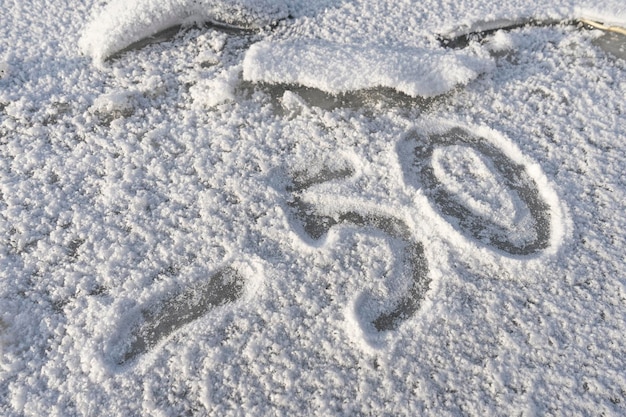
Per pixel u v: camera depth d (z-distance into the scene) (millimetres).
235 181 452
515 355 383
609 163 451
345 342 390
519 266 412
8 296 414
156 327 405
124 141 474
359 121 478
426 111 485
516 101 484
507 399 370
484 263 416
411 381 376
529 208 444
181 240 429
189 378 383
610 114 472
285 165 462
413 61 491
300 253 424
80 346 394
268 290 410
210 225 435
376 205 443
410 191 448
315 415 369
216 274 422
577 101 479
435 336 390
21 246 432
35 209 446
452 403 370
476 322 394
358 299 406
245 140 473
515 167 461
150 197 448
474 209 443
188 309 411
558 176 448
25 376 387
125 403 376
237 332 397
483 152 469
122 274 419
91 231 435
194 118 486
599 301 399
